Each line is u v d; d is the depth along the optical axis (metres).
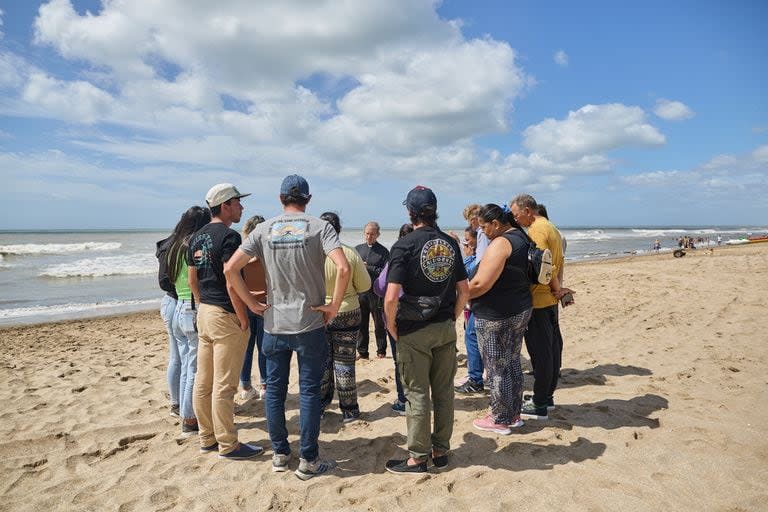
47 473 3.48
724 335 6.75
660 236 76.94
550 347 3.96
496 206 3.62
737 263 17.83
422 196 3.16
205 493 3.10
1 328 10.45
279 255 3.04
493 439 3.68
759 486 2.90
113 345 8.40
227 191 3.50
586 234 85.56
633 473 3.10
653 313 8.72
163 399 5.06
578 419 4.01
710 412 4.03
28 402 4.99
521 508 2.76
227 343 3.41
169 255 3.84
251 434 4.08
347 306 4.09
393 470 3.26
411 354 3.10
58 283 19.14
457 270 3.18
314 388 3.17
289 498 3.00
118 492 3.17
